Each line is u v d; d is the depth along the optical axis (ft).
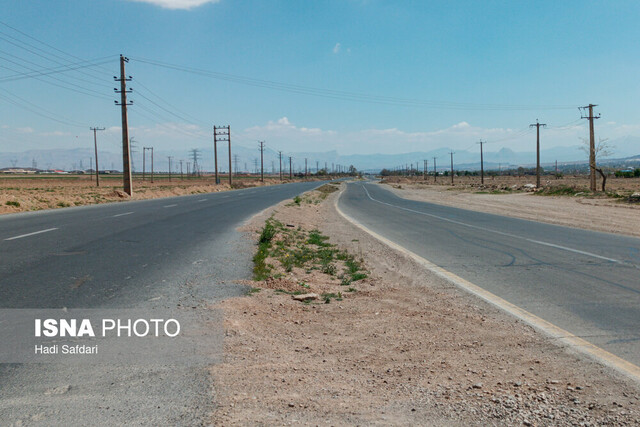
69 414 11.93
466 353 17.15
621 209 89.15
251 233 52.11
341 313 22.44
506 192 178.29
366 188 267.80
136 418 11.77
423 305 24.21
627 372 15.35
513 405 12.93
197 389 13.46
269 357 16.24
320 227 68.13
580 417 12.28
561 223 67.15
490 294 26.61
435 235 55.47
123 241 42.63
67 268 29.91
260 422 11.73
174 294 24.16
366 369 15.51
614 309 23.29
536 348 17.69
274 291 26.09
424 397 13.41
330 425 11.69
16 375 14.20
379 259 39.60
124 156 126.31
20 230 49.14
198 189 187.83
